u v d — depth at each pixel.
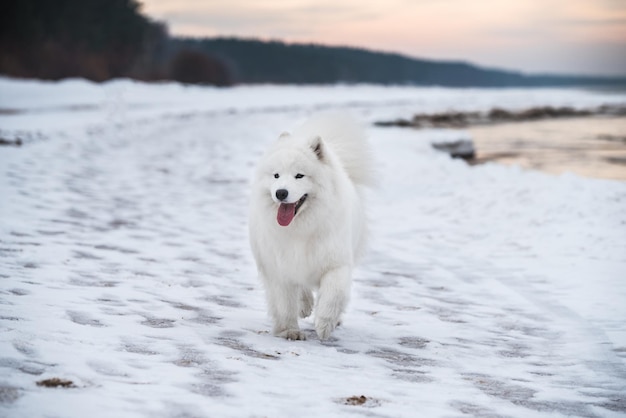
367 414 3.33
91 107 36.28
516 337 5.22
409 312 5.91
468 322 5.64
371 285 6.89
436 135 21.38
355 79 165.00
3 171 13.19
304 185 4.66
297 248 4.81
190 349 4.20
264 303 5.88
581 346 4.95
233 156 18.61
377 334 5.18
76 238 7.98
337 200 4.83
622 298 6.19
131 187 12.87
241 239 8.81
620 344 4.97
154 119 30.80
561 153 20.95
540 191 11.27
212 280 6.55
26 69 57.81
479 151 21.89
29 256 6.66
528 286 6.80
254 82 130.88
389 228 9.88
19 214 9.12
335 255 4.86
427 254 8.32
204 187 13.42
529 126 34.28
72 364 3.61
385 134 21.83
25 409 2.93
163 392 3.34
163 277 6.47
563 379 4.22
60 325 4.32
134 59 74.50
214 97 56.22
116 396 3.21
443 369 4.34
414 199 11.97
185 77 77.19
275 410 3.26
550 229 9.06
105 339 4.18
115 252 7.43
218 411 3.16
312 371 4.03
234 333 4.79
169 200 11.67
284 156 4.76
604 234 8.52
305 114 36.44
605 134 28.97
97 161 16.41
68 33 67.31
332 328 4.84
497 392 3.90
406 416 3.34
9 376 3.30
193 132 25.31
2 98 39.03
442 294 6.57
